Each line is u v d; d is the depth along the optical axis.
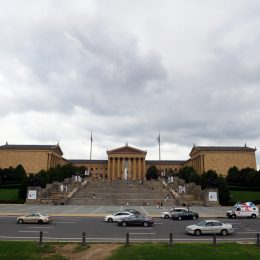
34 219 48.47
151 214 65.81
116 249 27.59
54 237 35.84
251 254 26.61
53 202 96.00
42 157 182.62
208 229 38.47
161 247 28.17
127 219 46.47
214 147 192.88
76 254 26.80
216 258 25.34
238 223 51.88
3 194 109.31
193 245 29.06
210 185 97.62
